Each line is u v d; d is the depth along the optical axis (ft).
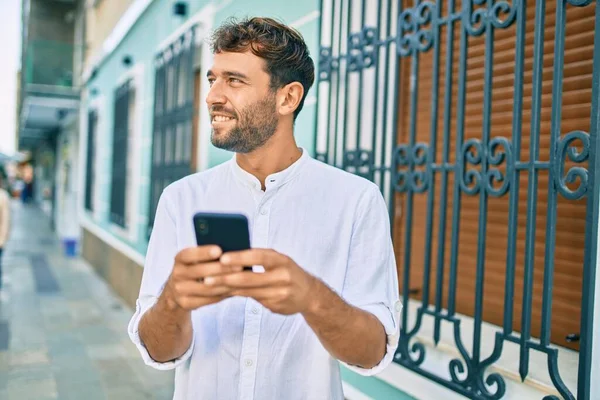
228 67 4.43
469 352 7.54
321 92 10.31
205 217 3.52
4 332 18.97
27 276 29.76
